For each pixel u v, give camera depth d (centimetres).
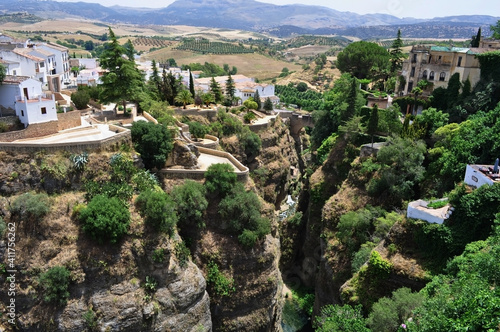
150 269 4925
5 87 5672
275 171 10075
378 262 4906
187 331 5091
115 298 4644
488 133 5528
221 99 11694
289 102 15975
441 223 4722
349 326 4128
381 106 8969
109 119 7138
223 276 5691
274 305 6197
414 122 7062
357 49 11988
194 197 5747
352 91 8556
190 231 5850
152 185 5538
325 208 7275
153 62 10450
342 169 7956
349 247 6272
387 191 6531
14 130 5503
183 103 9744
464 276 3731
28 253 4559
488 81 7369
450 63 8075
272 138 10488
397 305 4012
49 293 4388
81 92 7450
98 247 4747
